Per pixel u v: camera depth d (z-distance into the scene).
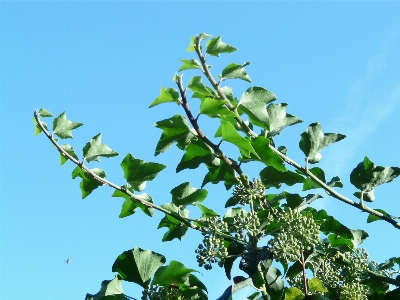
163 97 4.75
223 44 5.03
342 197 5.36
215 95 5.03
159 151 4.93
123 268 5.08
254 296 5.15
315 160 5.41
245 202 5.09
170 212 5.53
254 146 4.96
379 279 5.57
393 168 5.39
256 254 4.89
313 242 4.91
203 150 5.15
